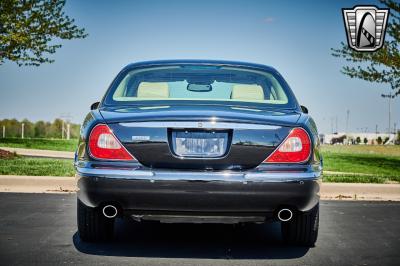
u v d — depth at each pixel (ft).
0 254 12.65
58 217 18.08
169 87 14.76
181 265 11.77
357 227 17.34
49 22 45.70
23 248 13.32
